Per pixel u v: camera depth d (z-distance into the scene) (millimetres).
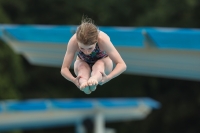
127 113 51750
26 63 64438
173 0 56875
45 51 31734
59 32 28391
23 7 62781
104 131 49344
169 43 24719
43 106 40969
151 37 25031
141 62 28656
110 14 62938
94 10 63438
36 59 34219
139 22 58500
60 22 64625
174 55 26062
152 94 65875
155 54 26656
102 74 15828
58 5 63938
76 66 16672
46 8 64062
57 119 45438
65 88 65938
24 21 63406
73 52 16281
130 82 65375
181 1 56375
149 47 25875
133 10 62688
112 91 65812
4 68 57438
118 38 26016
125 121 66000
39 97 63656
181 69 28234
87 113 46812
